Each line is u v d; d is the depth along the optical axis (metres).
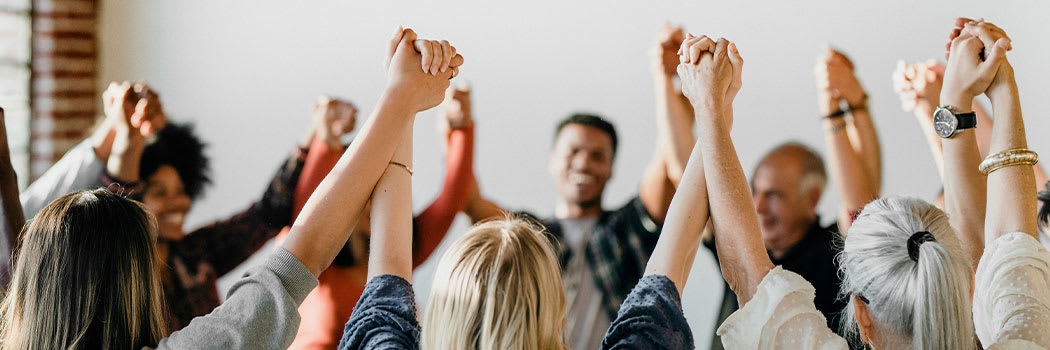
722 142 1.34
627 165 4.09
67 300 1.29
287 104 4.54
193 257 4.00
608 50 4.17
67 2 4.59
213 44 4.62
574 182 4.01
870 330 1.35
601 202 4.01
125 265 1.32
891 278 1.28
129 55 4.70
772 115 4.03
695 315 3.85
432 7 4.39
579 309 3.89
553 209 4.16
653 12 4.11
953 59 1.58
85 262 1.29
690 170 1.42
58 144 4.59
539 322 1.20
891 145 3.90
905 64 3.72
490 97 4.32
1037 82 3.83
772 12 4.01
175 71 4.66
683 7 4.10
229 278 4.10
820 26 3.96
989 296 1.42
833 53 3.94
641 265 3.91
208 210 4.44
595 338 3.86
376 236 1.38
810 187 3.84
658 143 4.01
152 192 3.99
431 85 1.39
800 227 3.80
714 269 3.81
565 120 4.08
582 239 3.97
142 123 4.01
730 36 4.07
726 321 1.30
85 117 4.68
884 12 3.90
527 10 4.25
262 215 4.08
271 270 1.27
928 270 1.24
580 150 4.02
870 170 3.85
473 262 1.20
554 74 4.23
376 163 1.34
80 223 1.30
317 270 1.30
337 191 1.32
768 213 3.85
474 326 1.18
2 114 1.61
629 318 1.22
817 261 3.70
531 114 4.25
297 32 4.53
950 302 1.23
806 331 1.26
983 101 3.52
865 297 1.32
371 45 4.46
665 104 4.05
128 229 1.33
